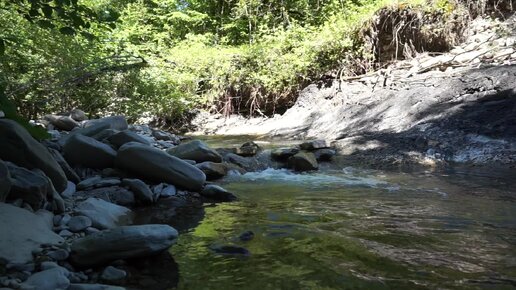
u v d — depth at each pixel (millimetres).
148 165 4480
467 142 5824
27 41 7828
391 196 4199
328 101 9289
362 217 3498
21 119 3834
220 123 10867
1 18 7410
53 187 3500
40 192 3225
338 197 4242
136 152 4504
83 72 8523
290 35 10969
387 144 6402
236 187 4848
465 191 4270
